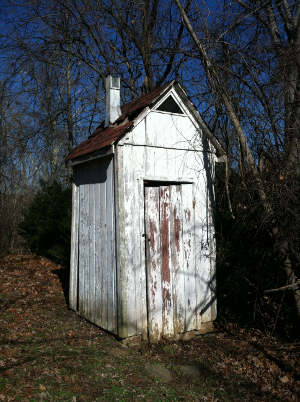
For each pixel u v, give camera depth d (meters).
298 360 4.60
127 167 4.88
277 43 6.07
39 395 3.53
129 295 4.82
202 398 3.80
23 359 4.24
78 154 5.76
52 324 5.60
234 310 5.88
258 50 5.58
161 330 5.10
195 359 4.65
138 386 3.93
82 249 5.98
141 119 5.00
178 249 5.29
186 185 5.43
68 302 6.91
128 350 4.73
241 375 4.32
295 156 4.84
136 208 4.94
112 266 5.01
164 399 3.73
